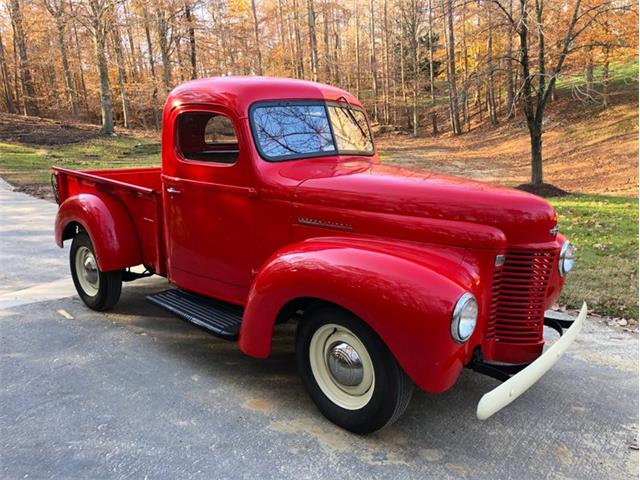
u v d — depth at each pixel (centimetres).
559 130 2833
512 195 326
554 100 3253
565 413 350
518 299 323
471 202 319
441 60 4353
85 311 516
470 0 1457
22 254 725
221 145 393
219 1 3238
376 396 302
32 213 1020
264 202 372
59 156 2158
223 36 3159
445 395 372
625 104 2814
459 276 299
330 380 330
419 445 314
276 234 372
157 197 450
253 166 371
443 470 291
